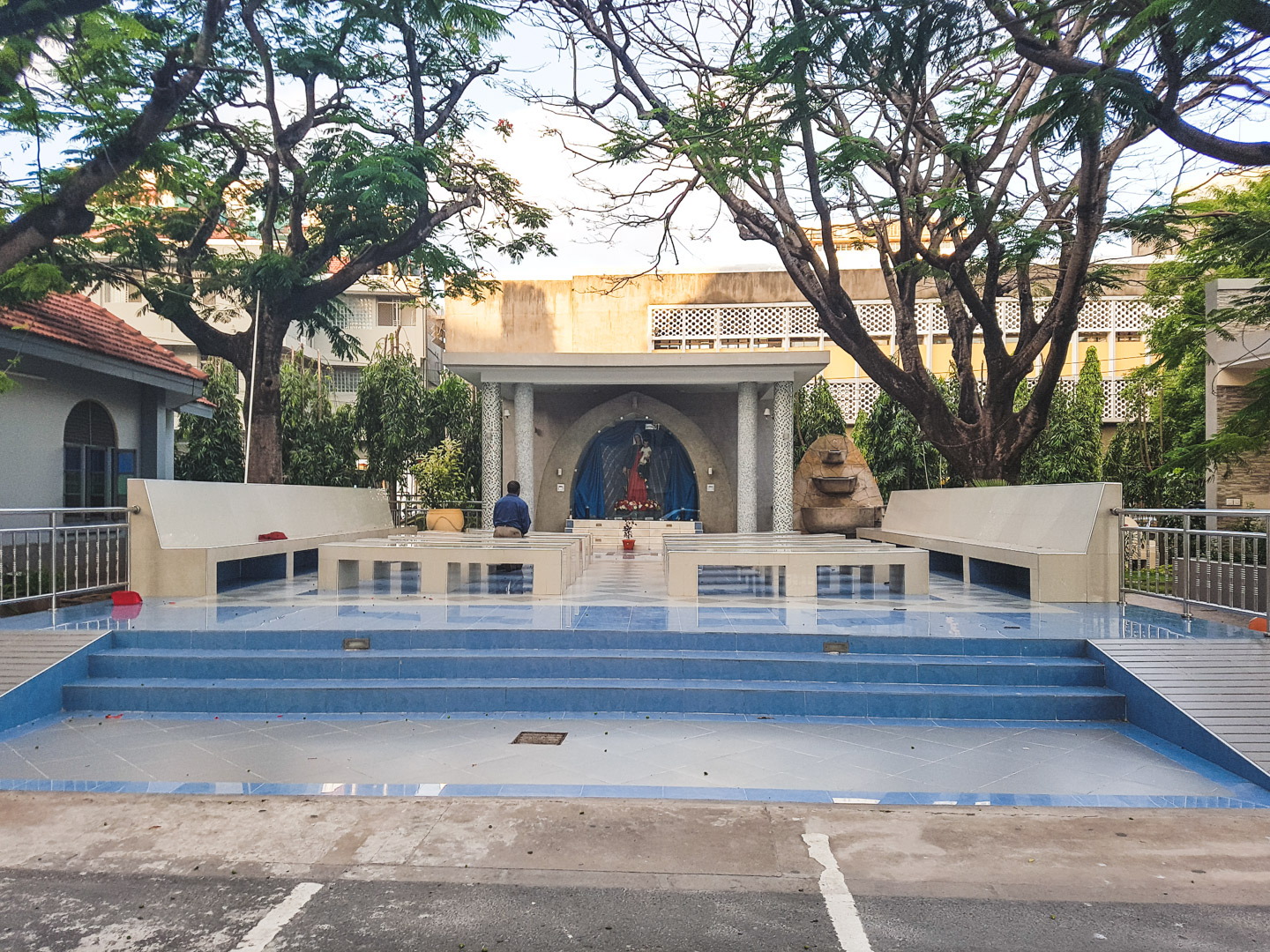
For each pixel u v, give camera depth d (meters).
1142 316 20.73
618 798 4.79
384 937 3.20
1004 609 8.91
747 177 10.30
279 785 5.03
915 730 6.30
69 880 3.69
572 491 17.66
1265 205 13.41
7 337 11.70
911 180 13.07
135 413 16.03
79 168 9.55
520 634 7.43
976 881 3.70
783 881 3.69
